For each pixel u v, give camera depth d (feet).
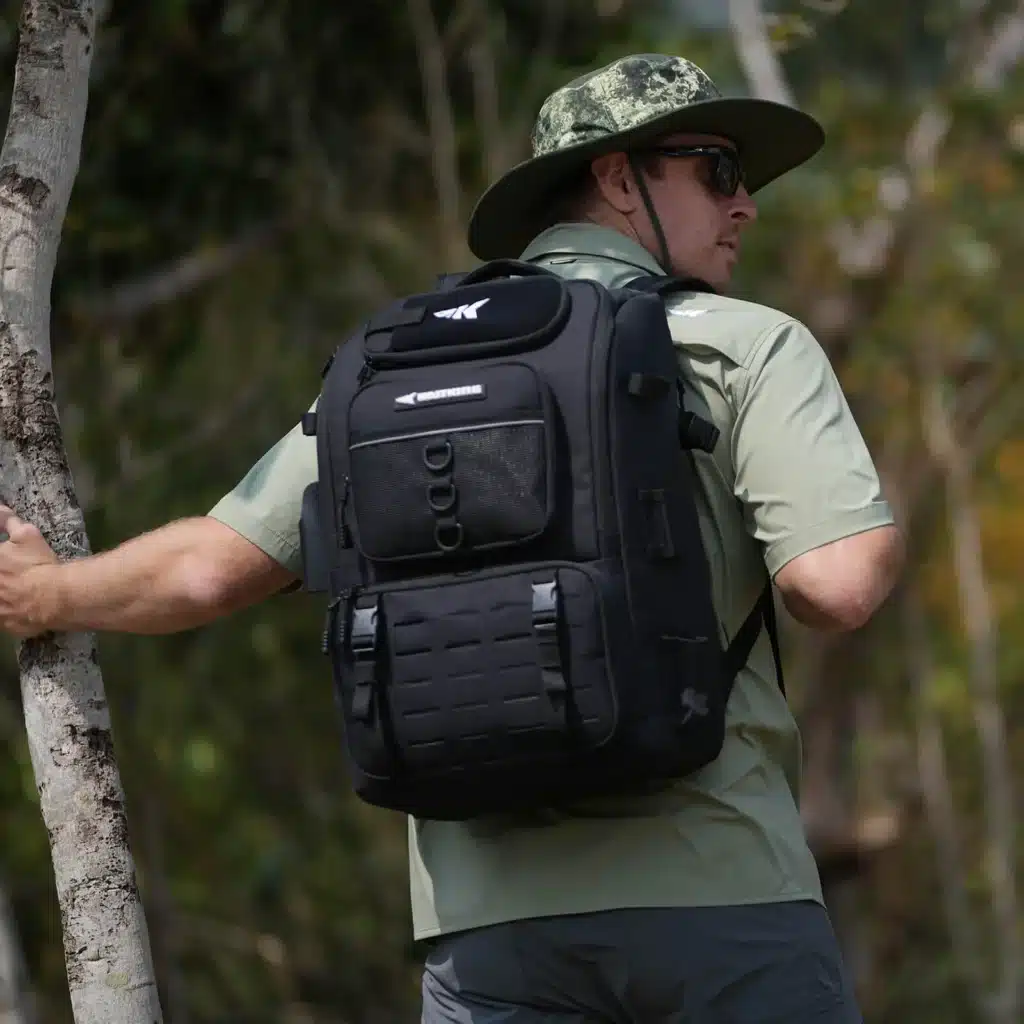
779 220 47.09
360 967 50.70
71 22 17.20
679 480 14.02
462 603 13.56
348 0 38.91
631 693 13.34
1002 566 67.77
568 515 13.60
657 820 14.16
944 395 51.03
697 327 14.69
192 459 42.19
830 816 44.09
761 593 14.84
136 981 16.05
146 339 39.96
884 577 14.14
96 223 36.29
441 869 14.84
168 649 45.47
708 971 14.06
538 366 13.78
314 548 14.89
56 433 16.71
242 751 49.70
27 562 16.03
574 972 14.35
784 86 34.96
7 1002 19.12
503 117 41.52
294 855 49.19
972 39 46.68
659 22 44.14
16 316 16.66
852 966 44.65
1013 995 50.70
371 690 13.70
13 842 41.34
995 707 52.16
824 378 14.58
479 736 13.48
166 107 37.19
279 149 39.06
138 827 43.73
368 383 14.21
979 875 61.41
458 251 38.99
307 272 42.32
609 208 15.97
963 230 48.01
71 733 16.17
